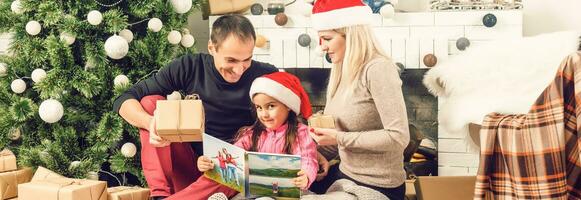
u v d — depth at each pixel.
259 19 2.80
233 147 1.83
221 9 2.81
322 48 1.95
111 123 2.32
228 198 1.96
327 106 1.96
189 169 2.07
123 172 2.57
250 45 2.04
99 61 2.32
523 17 2.75
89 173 2.36
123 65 2.45
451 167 2.71
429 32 2.69
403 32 2.71
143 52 2.38
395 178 1.85
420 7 2.84
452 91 1.77
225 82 2.14
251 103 2.16
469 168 2.69
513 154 1.44
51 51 2.27
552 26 2.73
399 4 2.86
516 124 1.46
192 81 2.19
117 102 2.08
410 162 2.72
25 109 2.31
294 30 2.78
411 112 2.71
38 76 2.29
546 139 1.40
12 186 2.32
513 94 1.57
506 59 1.66
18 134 2.50
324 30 1.91
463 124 1.66
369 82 1.80
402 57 2.70
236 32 2.01
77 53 2.44
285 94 1.94
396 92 1.78
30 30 2.32
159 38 2.42
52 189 1.98
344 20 1.86
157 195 1.99
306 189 1.92
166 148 1.96
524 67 1.60
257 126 2.04
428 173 2.71
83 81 2.29
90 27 2.33
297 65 2.78
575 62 1.39
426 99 2.69
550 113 1.40
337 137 1.81
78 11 2.38
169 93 2.20
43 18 2.33
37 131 2.47
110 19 2.27
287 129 1.97
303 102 2.03
